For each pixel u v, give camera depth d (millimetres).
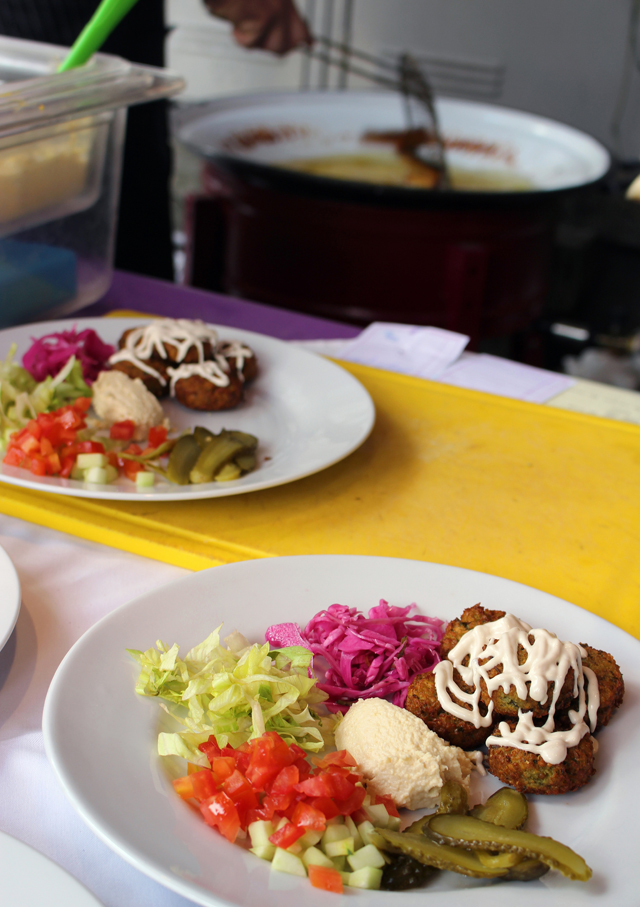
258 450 1186
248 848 571
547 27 4484
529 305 2873
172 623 755
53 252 1452
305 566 843
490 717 683
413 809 645
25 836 605
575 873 539
